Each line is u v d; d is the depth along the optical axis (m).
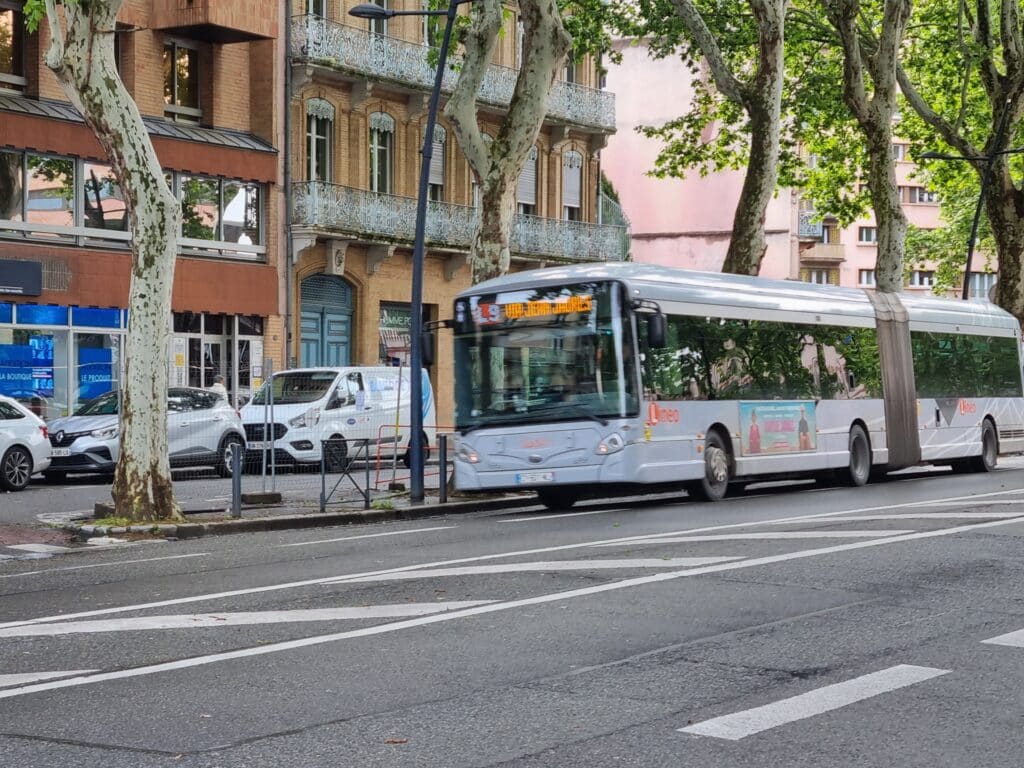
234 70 37.72
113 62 18.23
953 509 18.11
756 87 30.56
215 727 6.82
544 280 20.83
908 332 27.98
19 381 31.75
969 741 6.48
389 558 14.02
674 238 67.31
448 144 45.00
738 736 6.56
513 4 46.31
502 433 20.86
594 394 20.31
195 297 35.81
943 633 9.15
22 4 32.72
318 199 38.69
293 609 10.52
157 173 18.41
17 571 14.38
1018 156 48.00
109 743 6.54
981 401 30.55
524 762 6.14
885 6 35.94
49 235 32.53
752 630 9.29
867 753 6.28
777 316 23.88
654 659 8.37
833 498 21.39
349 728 6.77
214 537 18.05
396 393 31.81
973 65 42.28
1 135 31.23
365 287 41.53
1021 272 41.62
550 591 11.06
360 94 40.88
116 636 9.54
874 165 36.44
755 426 22.86
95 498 23.55
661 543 14.38
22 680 8.09
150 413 18.45
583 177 51.16
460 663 8.33
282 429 29.64
